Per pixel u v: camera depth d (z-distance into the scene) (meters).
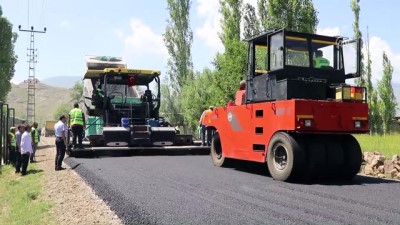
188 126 39.56
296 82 8.63
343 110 8.44
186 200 6.65
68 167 12.23
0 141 15.89
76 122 13.88
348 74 9.30
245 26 32.31
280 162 8.60
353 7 34.12
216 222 5.36
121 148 14.10
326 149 8.55
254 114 9.38
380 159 10.54
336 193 7.18
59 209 6.98
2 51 39.81
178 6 42.16
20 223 6.52
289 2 28.78
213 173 9.67
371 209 5.95
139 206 6.31
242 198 6.78
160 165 11.29
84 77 16.89
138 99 16.39
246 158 9.67
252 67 9.80
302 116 8.07
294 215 5.64
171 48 42.28
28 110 51.75
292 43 8.98
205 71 37.50
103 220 5.85
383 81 34.56
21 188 10.40
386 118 34.28
